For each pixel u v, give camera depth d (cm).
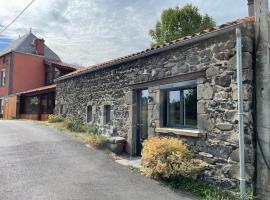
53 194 568
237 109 606
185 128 760
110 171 732
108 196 570
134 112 959
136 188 620
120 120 1021
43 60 2892
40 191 581
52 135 1187
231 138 614
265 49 598
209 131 667
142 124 947
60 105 1566
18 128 1422
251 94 598
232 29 615
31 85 2788
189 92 761
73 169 734
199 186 639
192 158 694
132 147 946
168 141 700
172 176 652
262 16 608
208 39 682
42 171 707
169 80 798
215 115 654
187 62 739
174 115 809
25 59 2775
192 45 727
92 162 807
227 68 633
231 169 609
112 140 952
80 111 1334
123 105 1008
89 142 1000
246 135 589
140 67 925
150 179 682
